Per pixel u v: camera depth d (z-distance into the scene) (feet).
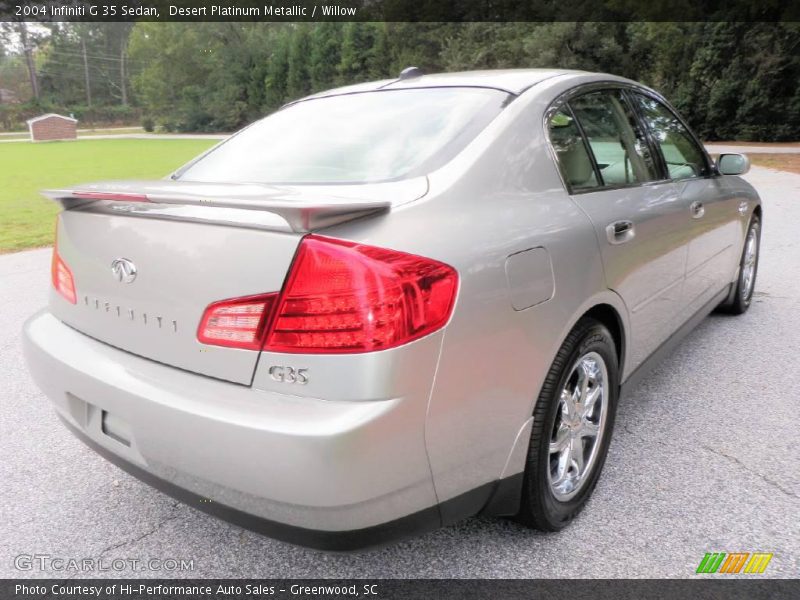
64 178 66.39
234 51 210.79
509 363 5.80
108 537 7.32
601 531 7.12
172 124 224.74
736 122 103.76
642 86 9.99
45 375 6.73
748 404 10.26
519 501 6.47
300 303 4.93
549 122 7.35
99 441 6.37
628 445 9.00
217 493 5.34
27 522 7.61
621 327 7.91
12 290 19.33
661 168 9.62
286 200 5.03
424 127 7.09
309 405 4.88
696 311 11.20
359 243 5.01
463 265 5.36
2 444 9.59
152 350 5.85
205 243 5.41
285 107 9.20
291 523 5.08
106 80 313.73
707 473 8.24
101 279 6.29
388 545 5.41
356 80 177.58
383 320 4.85
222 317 5.26
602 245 7.11
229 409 5.04
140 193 5.60
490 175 6.29
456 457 5.48
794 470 8.29
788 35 96.63
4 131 252.01
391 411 4.85
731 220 12.12
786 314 14.93
